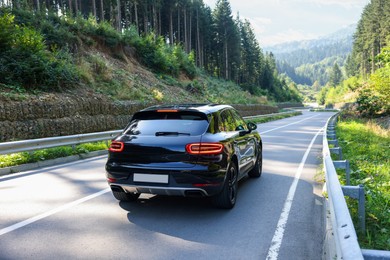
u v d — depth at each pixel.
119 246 4.21
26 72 16.34
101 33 32.22
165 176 5.11
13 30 18.34
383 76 30.89
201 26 87.88
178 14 79.31
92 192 6.87
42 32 24.23
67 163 10.58
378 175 7.71
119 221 5.14
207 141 5.16
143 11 70.38
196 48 89.75
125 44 35.72
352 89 105.38
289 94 143.38
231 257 3.93
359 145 12.45
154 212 5.58
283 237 4.53
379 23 99.62
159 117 5.66
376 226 4.50
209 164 5.09
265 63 135.75
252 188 7.25
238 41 97.06
